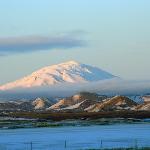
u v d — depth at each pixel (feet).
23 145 620.49
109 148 508.94
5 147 594.65
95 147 570.05
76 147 577.43
